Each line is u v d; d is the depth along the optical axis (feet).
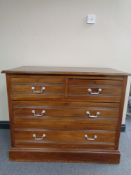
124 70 6.47
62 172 4.70
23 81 4.55
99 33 6.15
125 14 5.98
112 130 4.89
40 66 6.23
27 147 5.03
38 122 4.86
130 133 6.98
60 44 6.26
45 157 5.05
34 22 6.07
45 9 5.95
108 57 6.37
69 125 4.87
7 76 4.51
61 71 4.58
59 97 4.66
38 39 6.22
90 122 4.83
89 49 6.30
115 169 4.88
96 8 5.93
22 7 5.94
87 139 4.97
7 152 5.53
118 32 6.14
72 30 6.13
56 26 6.10
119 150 5.43
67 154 5.01
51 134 4.95
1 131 6.91
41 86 4.58
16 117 4.82
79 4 5.90
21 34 6.17
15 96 4.65
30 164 4.99
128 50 6.30
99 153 4.99
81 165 4.99
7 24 6.08
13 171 4.70
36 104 4.73
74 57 6.37
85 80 4.54
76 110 4.76
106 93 4.62
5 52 6.33
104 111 4.75
